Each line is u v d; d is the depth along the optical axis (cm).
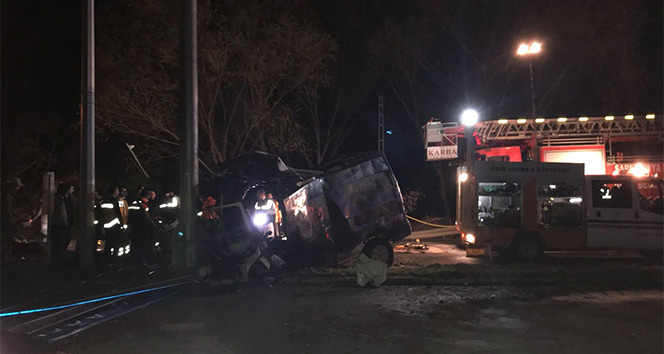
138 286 1033
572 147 2475
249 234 1043
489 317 844
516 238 1488
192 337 716
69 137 2775
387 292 1022
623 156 2509
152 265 1318
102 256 1359
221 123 2398
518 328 781
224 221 1227
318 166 1445
